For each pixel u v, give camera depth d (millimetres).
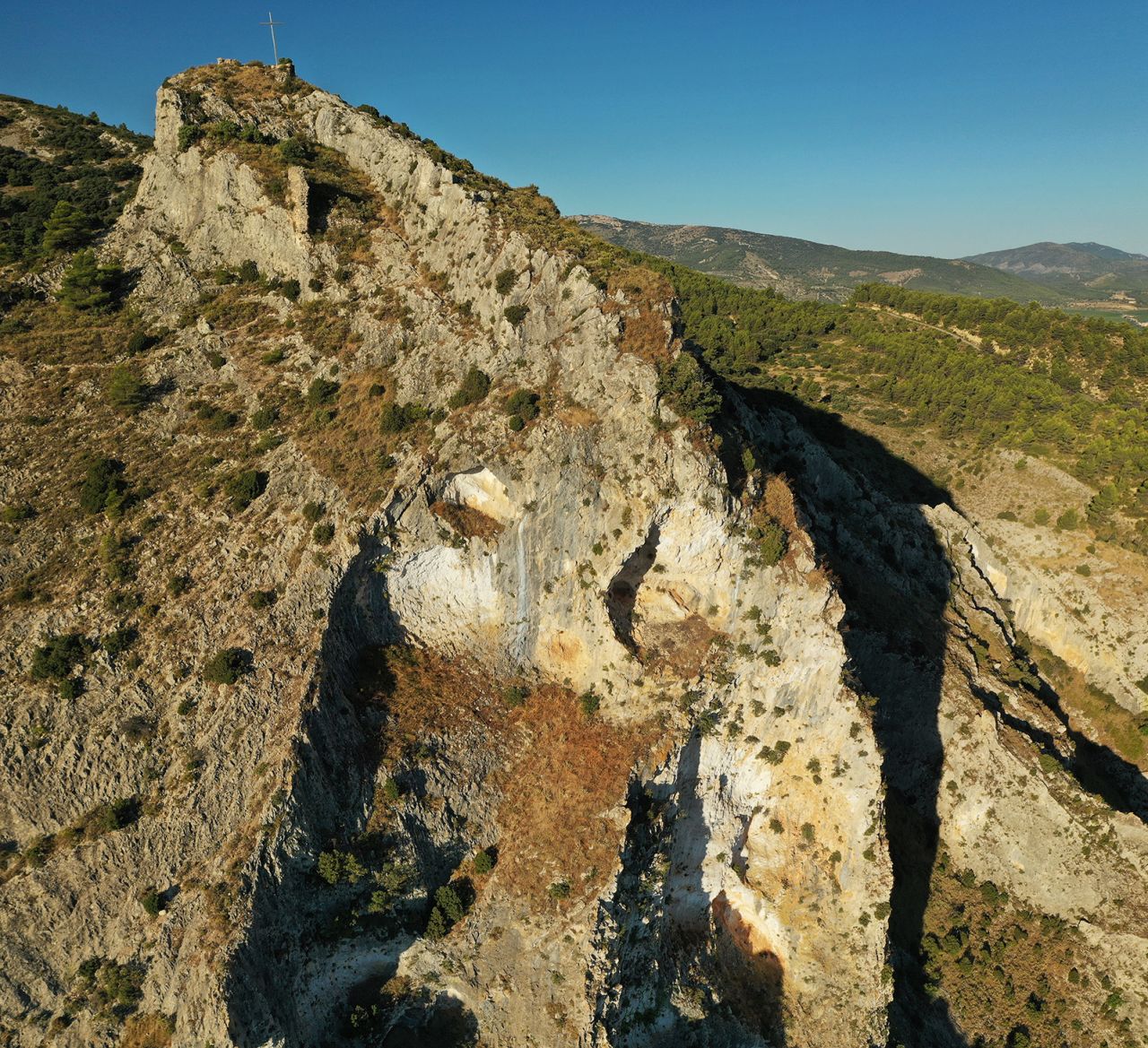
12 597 52219
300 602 54000
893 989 62219
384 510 55875
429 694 57000
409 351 63656
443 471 57125
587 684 59500
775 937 63375
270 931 45219
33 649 50406
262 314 69562
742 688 60750
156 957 43375
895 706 74438
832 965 61438
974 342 144625
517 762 57250
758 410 97500
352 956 48969
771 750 61969
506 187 81312
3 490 57500
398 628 59250
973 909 69875
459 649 59750
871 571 84750
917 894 69500
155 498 57906
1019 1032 63469
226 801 47625
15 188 94875
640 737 56969
